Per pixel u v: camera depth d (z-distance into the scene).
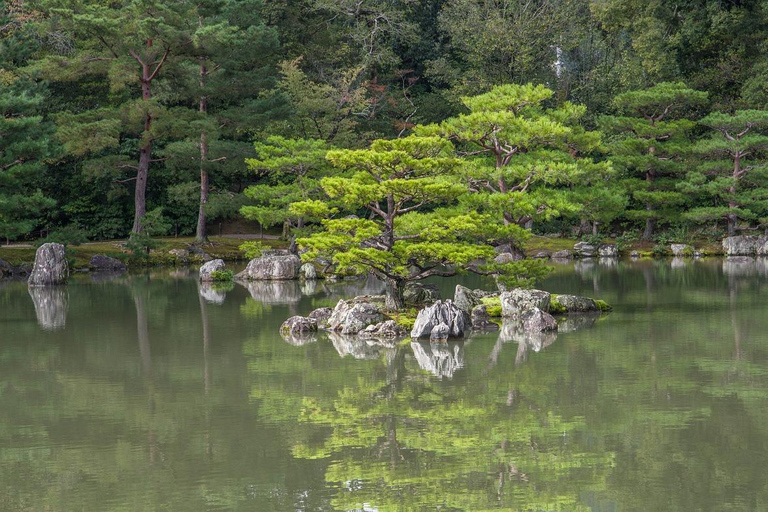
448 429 19.28
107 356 27.95
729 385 22.92
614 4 73.00
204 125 58.16
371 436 18.81
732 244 66.75
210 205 63.19
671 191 67.69
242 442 18.48
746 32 71.12
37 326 34.34
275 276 53.47
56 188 66.62
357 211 71.75
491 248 32.81
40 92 50.97
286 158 53.81
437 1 88.00
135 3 56.47
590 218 46.44
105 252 60.56
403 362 26.55
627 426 19.33
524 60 73.69
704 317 34.66
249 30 60.38
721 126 65.38
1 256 57.09
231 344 30.02
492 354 27.64
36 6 60.19
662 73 71.75
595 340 29.84
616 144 65.88
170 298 43.28
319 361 26.88
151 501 15.20
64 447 18.27
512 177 38.56
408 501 15.11
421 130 39.62
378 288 48.47
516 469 16.64
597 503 14.92
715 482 15.77
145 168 61.06
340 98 69.06
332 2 79.88
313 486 15.86
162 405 21.59
